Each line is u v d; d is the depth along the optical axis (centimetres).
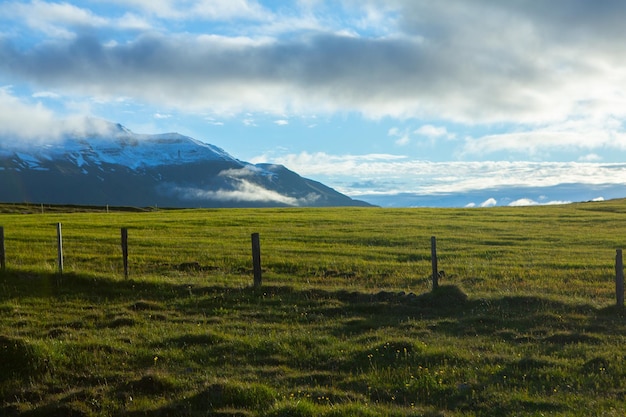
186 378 1342
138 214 6812
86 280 2325
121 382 1314
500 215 6231
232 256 3158
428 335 1695
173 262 2956
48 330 1725
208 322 1861
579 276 2692
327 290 2197
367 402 1201
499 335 1695
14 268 2423
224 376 1363
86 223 5238
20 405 1227
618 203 8712
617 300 1966
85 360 1445
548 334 1692
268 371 1395
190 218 5906
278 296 2152
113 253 3238
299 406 1112
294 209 7950
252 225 5122
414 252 3431
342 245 3756
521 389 1259
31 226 4934
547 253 3450
